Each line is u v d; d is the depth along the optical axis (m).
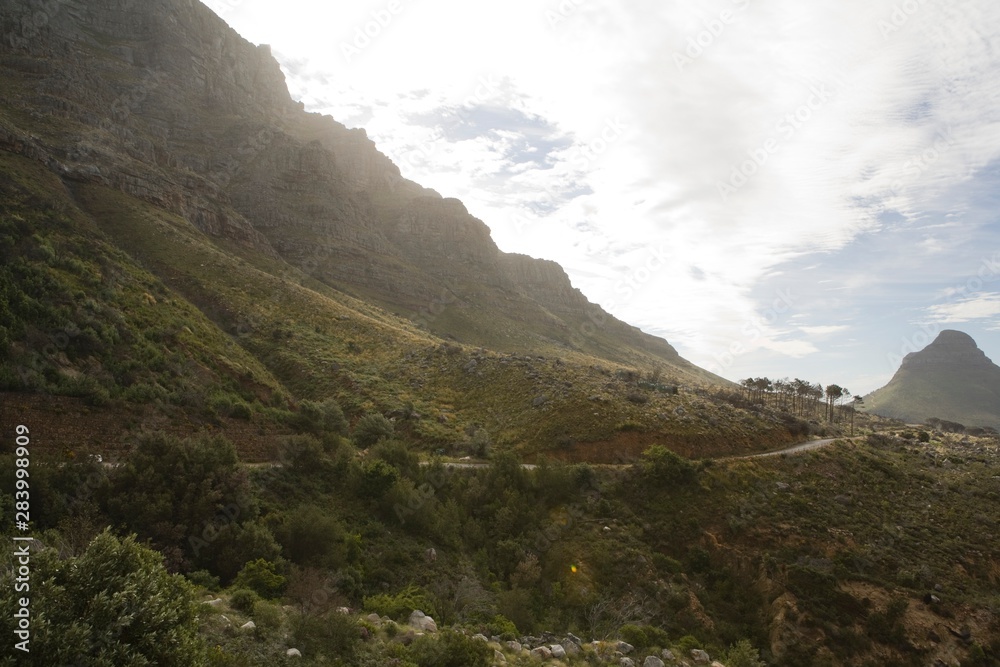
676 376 183.38
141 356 44.69
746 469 50.59
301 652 18.14
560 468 47.16
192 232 94.81
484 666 19.89
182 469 29.27
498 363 77.56
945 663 32.72
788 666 33.34
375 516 37.84
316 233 157.50
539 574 36.94
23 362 34.28
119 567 13.74
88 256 57.28
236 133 162.75
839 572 38.44
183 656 13.26
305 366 70.25
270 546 27.83
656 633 31.67
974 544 42.09
